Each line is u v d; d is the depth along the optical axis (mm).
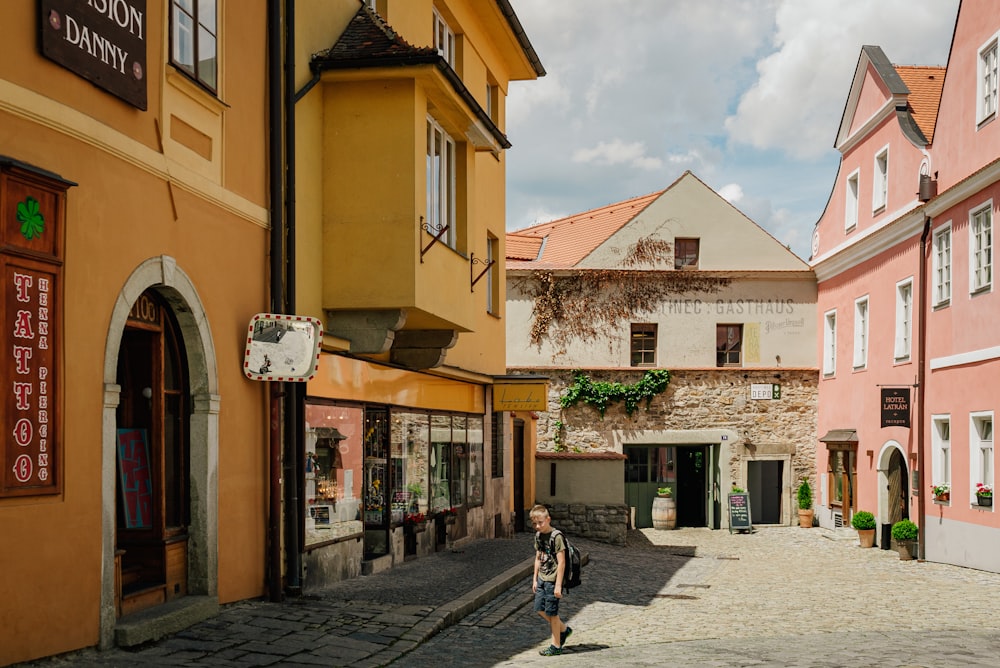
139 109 8836
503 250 22203
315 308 12586
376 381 14602
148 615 8984
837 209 29406
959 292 21078
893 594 15828
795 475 30469
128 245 8625
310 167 12484
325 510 12719
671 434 30125
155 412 9703
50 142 7570
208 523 10047
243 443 10836
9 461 7094
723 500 29891
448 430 18453
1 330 7023
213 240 10234
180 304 9711
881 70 25984
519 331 30359
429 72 12430
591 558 20953
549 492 25531
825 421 29875
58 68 7688
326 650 8977
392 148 12727
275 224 11469
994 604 14758
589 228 34125
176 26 9516
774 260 30906
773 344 30750
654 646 10195
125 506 9586
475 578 14078
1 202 7027
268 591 11328
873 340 26203
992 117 19641
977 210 20250
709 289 30719
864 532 24906
